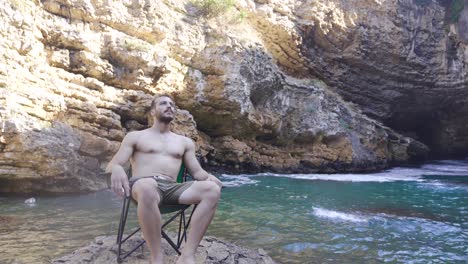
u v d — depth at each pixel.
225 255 4.02
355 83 23.34
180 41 15.31
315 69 21.92
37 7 11.84
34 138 9.25
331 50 21.88
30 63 10.88
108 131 11.59
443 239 6.59
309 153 19.27
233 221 7.41
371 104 24.38
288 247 5.80
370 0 21.91
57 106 10.55
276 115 18.25
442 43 23.62
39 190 9.56
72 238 5.70
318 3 20.50
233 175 16.31
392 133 23.48
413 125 28.30
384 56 22.78
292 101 19.23
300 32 20.42
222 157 16.97
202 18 16.48
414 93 24.70
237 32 17.48
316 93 20.11
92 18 13.12
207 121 16.33
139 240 4.25
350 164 19.64
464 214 8.88
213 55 15.75
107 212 7.59
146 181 3.26
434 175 18.55
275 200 10.17
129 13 14.20
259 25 19.45
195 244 3.28
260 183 13.80
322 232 6.78
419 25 23.09
